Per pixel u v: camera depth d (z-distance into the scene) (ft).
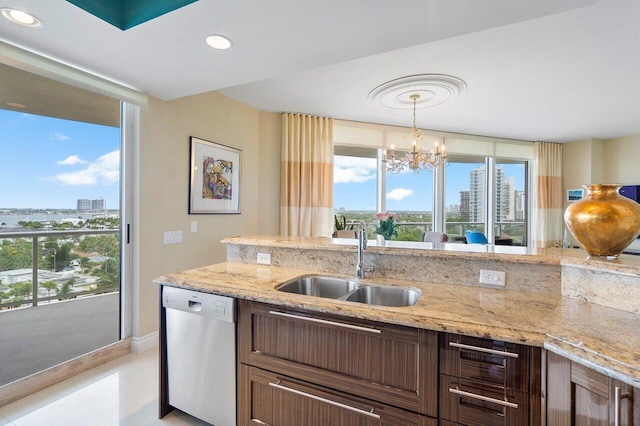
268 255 7.27
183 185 10.07
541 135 18.93
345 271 6.46
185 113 10.11
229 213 11.97
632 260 4.44
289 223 14.16
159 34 5.76
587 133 18.39
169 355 6.05
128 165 8.75
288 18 5.28
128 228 8.76
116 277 8.70
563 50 8.63
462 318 3.90
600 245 4.37
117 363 8.27
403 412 4.02
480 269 5.42
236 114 12.46
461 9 5.06
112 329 8.68
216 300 5.34
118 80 7.81
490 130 17.78
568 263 4.72
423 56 9.00
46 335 7.45
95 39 5.91
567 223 4.67
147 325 9.09
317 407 4.59
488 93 11.89
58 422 5.99
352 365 4.33
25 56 6.24
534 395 3.43
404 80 10.66
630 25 7.38
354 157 16.60
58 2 4.78
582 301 4.58
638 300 3.96
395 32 5.75
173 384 6.01
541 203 20.36
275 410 4.93
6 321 6.77
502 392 3.55
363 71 10.02
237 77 7.68
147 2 5.30
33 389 6.91
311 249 6.74
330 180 15.03
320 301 4.61
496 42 8.21
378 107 13.52
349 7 4.99
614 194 4.39
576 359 2.99
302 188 14.30
